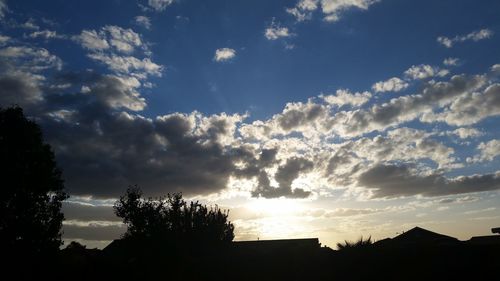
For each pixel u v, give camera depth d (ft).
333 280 79.71
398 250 79.46
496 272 70.23
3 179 108.47
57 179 118.93
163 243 111.65
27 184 112.06
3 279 108.27
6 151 110.42
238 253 93.81
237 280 86.17
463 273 71.56
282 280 82.99
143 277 100.42
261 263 87.30
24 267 110.11
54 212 117.29
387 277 76.23
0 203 108.88
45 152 117.91
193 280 91.04
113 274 102.73
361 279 77.77
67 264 115.85
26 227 110.22
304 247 89.66
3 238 107.86
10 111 115.34
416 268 75.05
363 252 80.18
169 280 96.53
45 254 112.78
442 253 76.28
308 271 82.69
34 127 117.80
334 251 85.40
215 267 89.81
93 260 109.91
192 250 111.24
